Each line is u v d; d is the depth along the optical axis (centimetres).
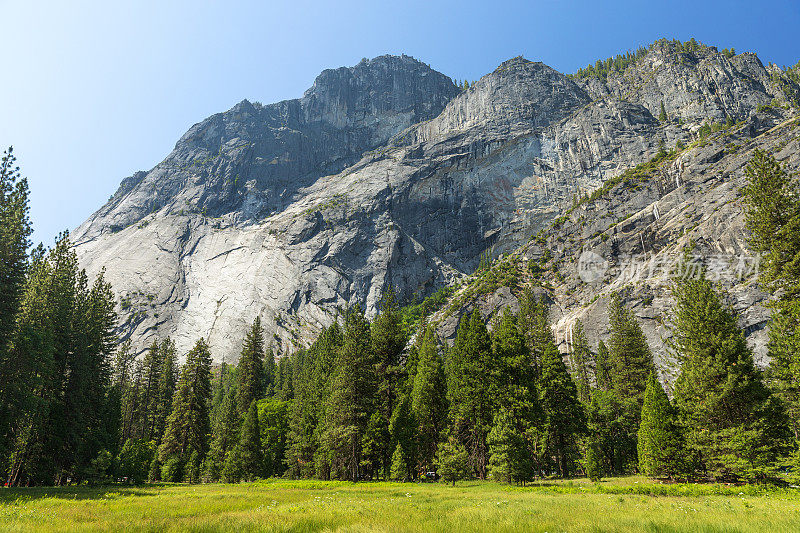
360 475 5238
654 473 3784
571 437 5397
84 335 5262
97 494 3131
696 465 3709
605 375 7312
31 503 2309
